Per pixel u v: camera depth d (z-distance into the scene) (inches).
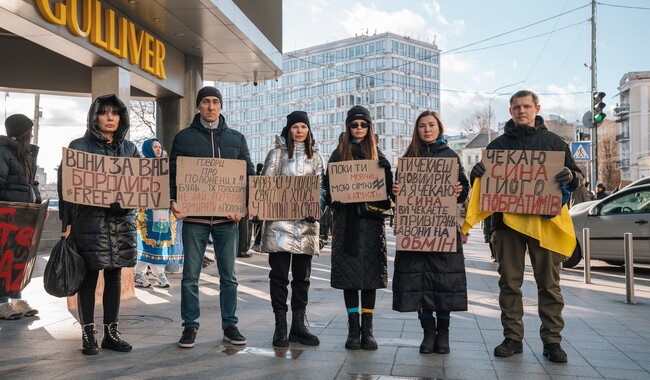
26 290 351.3
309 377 168.9
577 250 478.0
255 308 283.1
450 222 196.7
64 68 631.2
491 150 197.2
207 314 266.2
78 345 208.2
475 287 358.9
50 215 656.4
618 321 258.2
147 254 354.6
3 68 615.5
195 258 208.7
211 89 214.7
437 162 199.0
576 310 286.7
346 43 4729.3
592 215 474.9
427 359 188.7
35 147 264.5
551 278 193.2
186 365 181.3
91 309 198.7
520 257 198.8
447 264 195.9
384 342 211.5
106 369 177.2
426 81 4840.1
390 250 625.0
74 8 396.8
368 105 4618.6
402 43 4653.1
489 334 226.7
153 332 229.6
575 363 186.1
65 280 188.1
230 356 192.2
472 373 173.6
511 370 177.3
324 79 4822.8
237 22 516.4
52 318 258.7
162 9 466.9
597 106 861.8
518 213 195.2
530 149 198.1
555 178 193.3
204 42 569.3
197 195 206.7
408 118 4672.7
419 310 193.9
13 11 340.5
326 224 681.6
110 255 197.5
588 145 772.6
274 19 657.0
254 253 598.9
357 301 205.0
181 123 619.5
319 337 220.4
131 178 203.0
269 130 5098.4
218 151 213.2
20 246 191.9
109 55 450.9
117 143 207.2
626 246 310.0
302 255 211.5
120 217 202.2
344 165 203.6
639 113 2979.8
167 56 575.5
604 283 393.7
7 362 185.2
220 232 212.8
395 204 203.0
